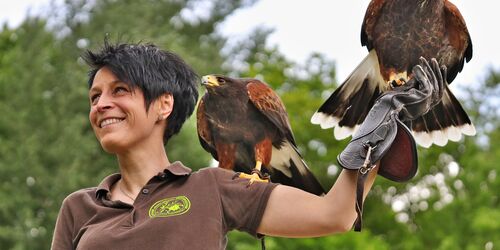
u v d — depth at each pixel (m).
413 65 6.06
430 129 6.22
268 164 6.18
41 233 26.72
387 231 30.30
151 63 5.54
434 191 31.33
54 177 27.64
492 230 28.78
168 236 5.21
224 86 6.10
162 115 5.56
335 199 5.27
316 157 28.14
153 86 5.50
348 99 6.40
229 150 6.16
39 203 27.39
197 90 5.74
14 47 33.62
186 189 5.40
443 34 6.03
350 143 5.15
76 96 29.89
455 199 30.06
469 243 29.08
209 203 5.35
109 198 5.49
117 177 5.66
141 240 5.20
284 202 5.40
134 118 5.46
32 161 27.83
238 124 6.12
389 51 6.09
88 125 29.84
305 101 29.52
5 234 26.27
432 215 30.11
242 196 5.43
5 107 29.47
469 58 6.11
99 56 5.55
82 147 28.44
